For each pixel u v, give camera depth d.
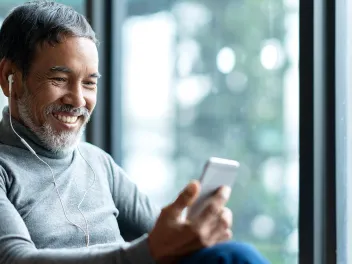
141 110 3.32
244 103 3.17
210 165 1.57
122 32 3.32
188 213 1.58
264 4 3.11
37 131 2.06
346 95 2.56
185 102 3.28
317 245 2.56
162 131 3.30
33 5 2.10
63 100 2.05
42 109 2.04
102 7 3.27
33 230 1.96
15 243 1.72
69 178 2.11
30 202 2.00
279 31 3.07
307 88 2.54
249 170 3.16
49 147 2.07
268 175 3.12
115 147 3.31
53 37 2.03
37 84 2.04
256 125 3.14
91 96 2.10
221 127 3.22
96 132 3.25
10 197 1.97
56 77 2.03
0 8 3.32
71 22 2.06
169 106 3.30
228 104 3.21
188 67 3.27
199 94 3.26
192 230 1.50
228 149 3.21
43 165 2.07
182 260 1.55
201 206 1.59
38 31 2.04
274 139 3.09
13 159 2.03
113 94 3.30
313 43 2.53
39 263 1.62
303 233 2.57
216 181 1.60
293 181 3.05
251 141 3.15
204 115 3.25
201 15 3.25
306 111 2.55
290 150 3.06
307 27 2.54
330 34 2.52
